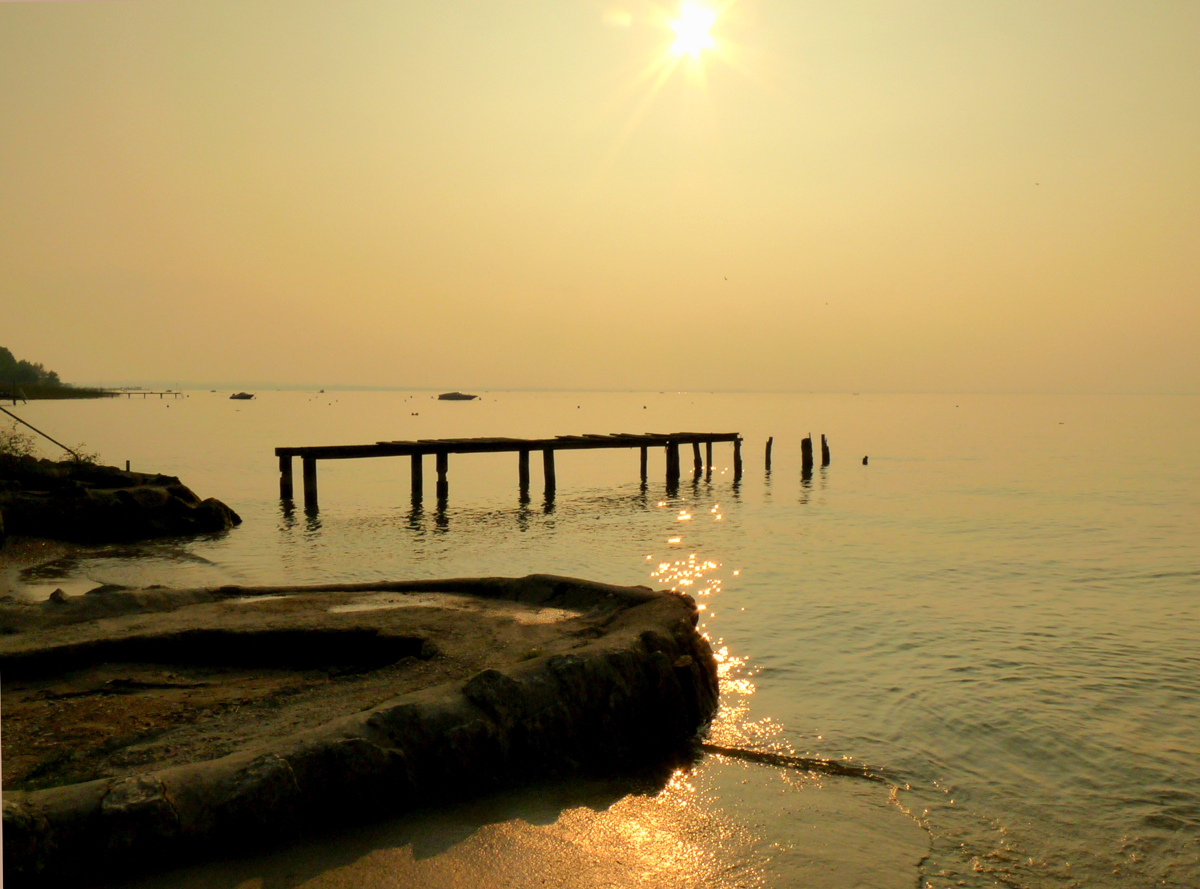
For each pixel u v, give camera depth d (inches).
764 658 498.9
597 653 344.2
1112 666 486.6
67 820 225.1
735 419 5359.3
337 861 245.6
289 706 323.0
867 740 372.8
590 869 255.0
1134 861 277.9
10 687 344.8
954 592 698.8
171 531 968.3
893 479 1760.6
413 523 1127.0
